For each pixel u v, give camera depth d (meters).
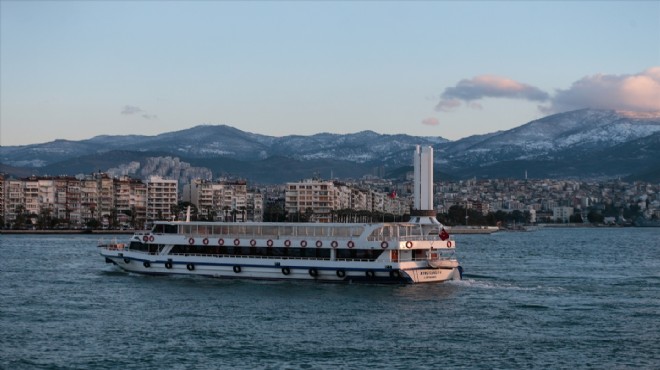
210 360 91.19
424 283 144.12
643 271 190.25
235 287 141.00
